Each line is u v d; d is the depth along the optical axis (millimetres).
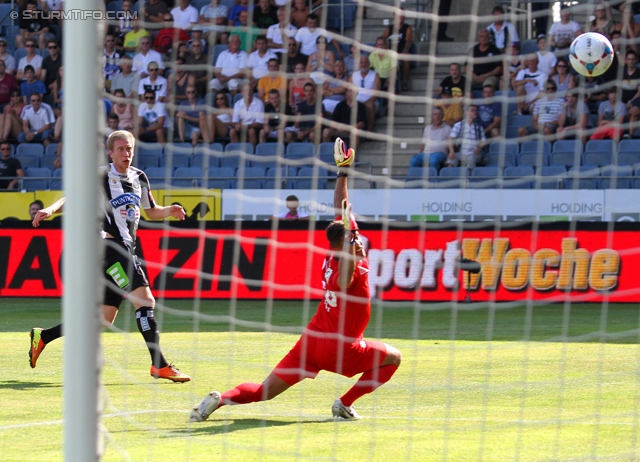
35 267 48875
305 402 22094
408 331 36500
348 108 52906
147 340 24453
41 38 63375
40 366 27688
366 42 55312
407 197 50375
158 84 52938
